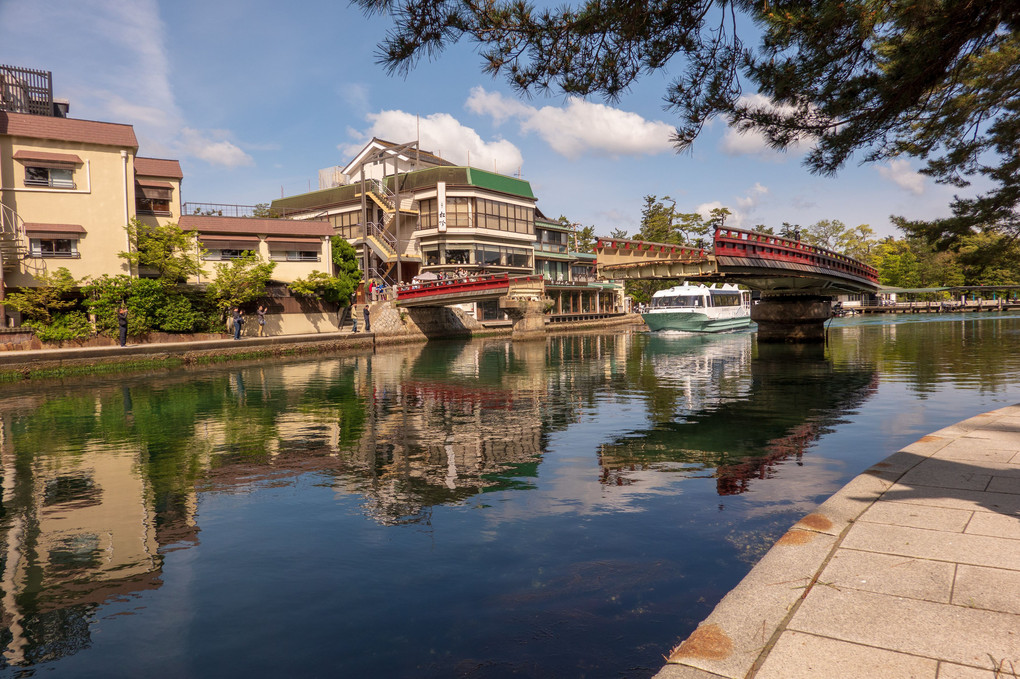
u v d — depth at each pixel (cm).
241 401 1739
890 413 1348
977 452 654
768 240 2733
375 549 627
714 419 1335
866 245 11681
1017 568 371
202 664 427
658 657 407
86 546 660
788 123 848
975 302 9300
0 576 588
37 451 1138
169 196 3647
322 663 421
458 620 472
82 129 3089
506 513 728
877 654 288
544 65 710
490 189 5428
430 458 1027
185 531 700
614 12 671
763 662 287
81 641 464
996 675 267
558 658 411
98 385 2148
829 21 723
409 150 5738
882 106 812
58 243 3028
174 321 3253
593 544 617
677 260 2669
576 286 6544
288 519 732
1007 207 1259
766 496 764
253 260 3675
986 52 1020
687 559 571
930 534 429
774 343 3747
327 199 5716
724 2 709
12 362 2281
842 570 378
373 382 2166
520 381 2138
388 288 4784
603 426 1284
